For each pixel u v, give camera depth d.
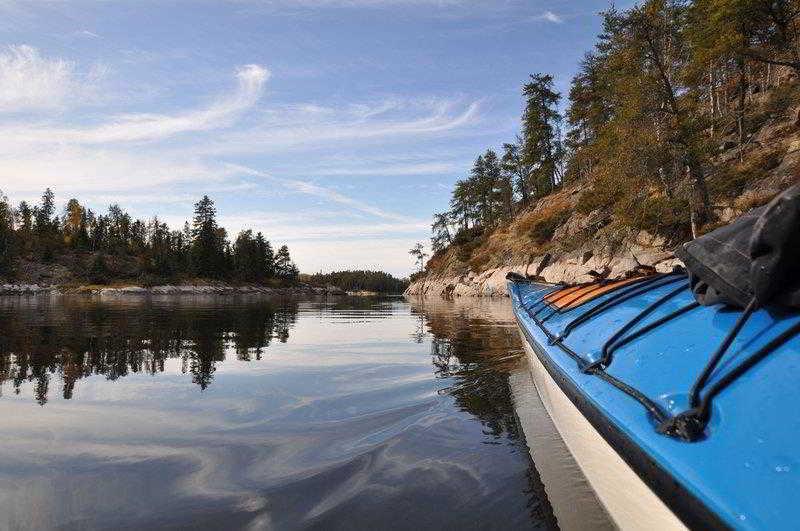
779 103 27.12
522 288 7.15
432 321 14.78
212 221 99.50
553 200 48.81
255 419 4.11
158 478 2.90
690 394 1.71
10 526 2.32
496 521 2.33
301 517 2.42
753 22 25.31
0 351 7.81
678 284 3.24
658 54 23.45
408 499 2.58
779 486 1.20
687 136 22.30
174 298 44.53
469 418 4.05
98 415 4.21
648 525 1.84
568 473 2.88
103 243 111.69
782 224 1.63
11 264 89.94
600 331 3.08
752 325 1.86
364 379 5.75
